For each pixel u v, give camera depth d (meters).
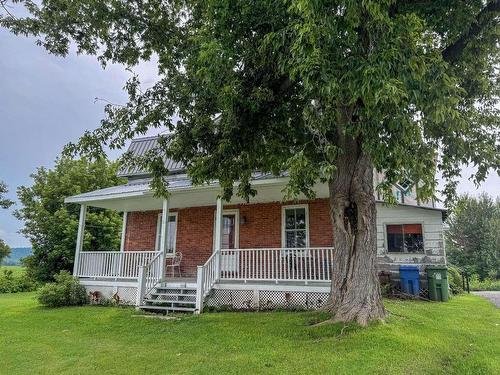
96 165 28.64
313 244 13.93
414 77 4.98
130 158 10.01
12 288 24.31
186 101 8.88
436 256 14.31
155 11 10.16
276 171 8.94
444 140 8.93
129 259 13.91
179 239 16.64
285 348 6.59
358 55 5.29
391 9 6.73
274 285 11.57
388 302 11.48
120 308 12.60
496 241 35.94
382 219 15.22
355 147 8.01
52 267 25.45
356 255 7.87
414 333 7.06
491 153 8.68
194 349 7.00
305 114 7.03
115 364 6.36
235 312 11.02
